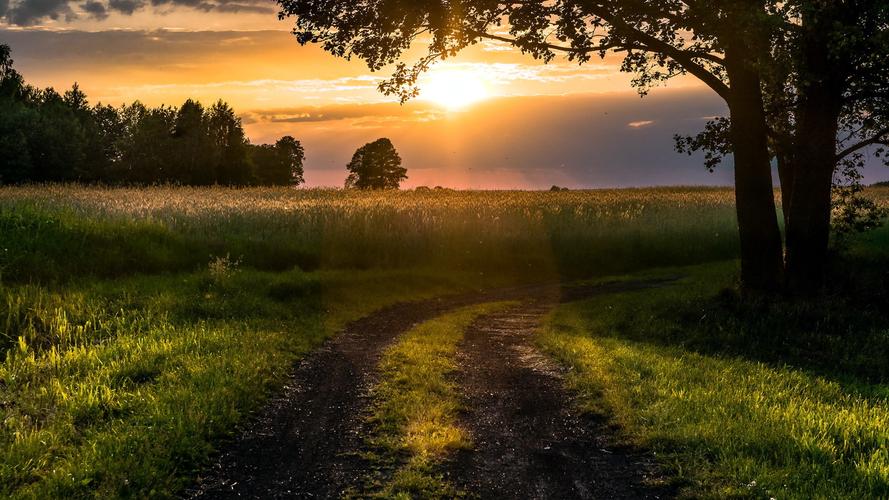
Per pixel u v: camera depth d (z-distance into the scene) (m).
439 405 8.67
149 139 88.88
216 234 23.33
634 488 6.28
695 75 15.73
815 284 15.16
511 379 10.32
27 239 17.08
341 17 16.25
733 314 14.19
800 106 16.23
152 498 5.89
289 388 9.52
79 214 23.59
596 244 29.66
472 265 25.34
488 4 15.17
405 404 8.70
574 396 9.27
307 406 8.77
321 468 6.76
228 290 15.48
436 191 70.62
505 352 12.41
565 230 31.05
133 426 7.19
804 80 13.53
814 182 15.07
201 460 6.78
